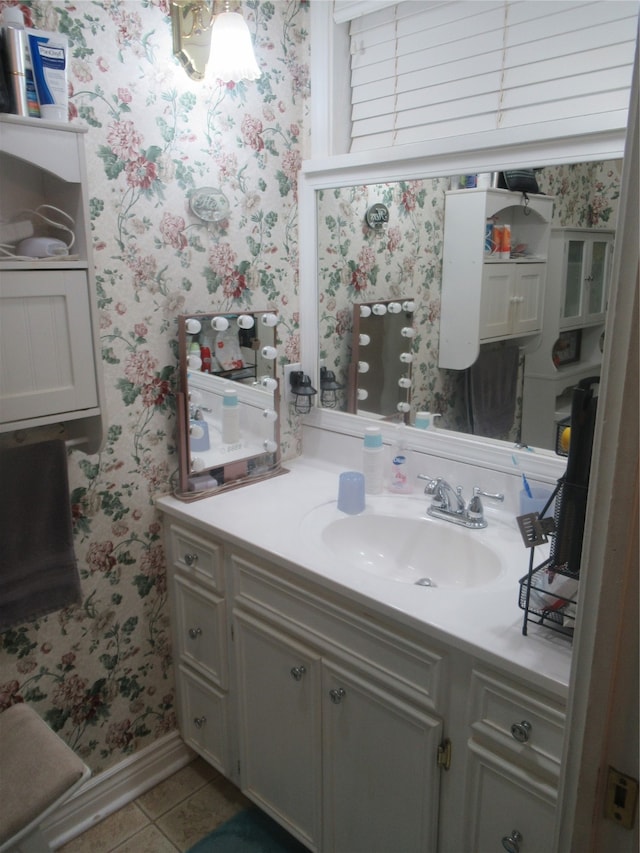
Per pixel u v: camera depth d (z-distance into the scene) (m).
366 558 1.67
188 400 1.74
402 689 1.26
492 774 1.15
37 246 1.31
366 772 1.39
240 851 1.69
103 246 1.54
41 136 1.24
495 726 1.13
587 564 0.59
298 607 1.46
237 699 1.70
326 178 1.88
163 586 1.85
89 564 1.67
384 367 1.85
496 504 1.67
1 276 1.23
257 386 1.92
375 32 1.75
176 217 1.67
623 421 0.54
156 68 1.56
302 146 1.94
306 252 1.98
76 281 1.33
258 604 1.55
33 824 1.19
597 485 0.57
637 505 0.55
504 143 1.47
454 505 1.66
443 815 1.27
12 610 1.44
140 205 1.59
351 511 1.70
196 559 1.71
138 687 1.85
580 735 0.63
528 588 1.12
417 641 1.22
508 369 1.57
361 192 1.81
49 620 1.61
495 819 1.17
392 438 1.86
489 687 1.13
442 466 1.77
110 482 1.67
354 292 1.89
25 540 1.44
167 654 1.90
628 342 0.53
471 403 1.67
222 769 1.82
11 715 1.42
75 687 1.70
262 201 1.87
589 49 1.37
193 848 1.70
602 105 1.37
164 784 1.91
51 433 1.54
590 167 1.36
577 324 1.42
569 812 0.66
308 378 2.04
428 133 1.69
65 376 1.35
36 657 1.60
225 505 1.74
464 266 1.61
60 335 1.32
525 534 1.12
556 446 1.52
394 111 1.76
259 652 1.58
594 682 0.60
